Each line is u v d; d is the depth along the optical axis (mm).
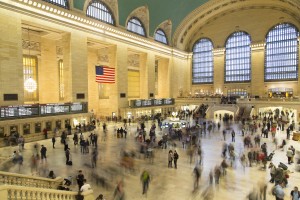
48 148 15797
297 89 34000
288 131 19016
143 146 15273
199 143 17062
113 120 28766
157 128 24047
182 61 43281
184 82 44219
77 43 23328
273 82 36188
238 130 23109
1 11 17266
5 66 17594
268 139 18984
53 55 25891
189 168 12312
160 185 10125
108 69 25297
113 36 27734
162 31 38125
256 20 37219
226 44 40812
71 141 17906
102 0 26516
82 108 22953
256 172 11664
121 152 14930
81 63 23844
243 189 9672
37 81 24969
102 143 17484
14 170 11344
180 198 8938
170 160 12562
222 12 39656
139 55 36875
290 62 34625
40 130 18953
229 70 40750
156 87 43938
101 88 33094
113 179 10672
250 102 32188
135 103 30188
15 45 18250
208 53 42781
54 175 10070
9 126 16781
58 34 23891
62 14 21516
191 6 36781
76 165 12414
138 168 12281
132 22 31703
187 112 34406
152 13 33281
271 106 30828
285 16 34406
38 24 19891
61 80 28141
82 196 7203
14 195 5316
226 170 11953
